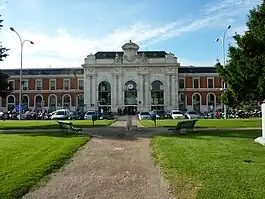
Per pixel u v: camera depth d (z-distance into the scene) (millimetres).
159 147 14812
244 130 23172
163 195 7816
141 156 13133
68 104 84000
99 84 82375
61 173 10125
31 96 84000
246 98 17297
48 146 15203
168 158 11734
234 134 20078
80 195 7895
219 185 7934
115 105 81375
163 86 81938
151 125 32531
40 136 20344
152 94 82125
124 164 11516
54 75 84188
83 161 12094
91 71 82062
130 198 7625
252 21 15172
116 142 17734
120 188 8461
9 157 12078
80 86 84250
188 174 9188
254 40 14977
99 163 11703
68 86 84312
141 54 82500
